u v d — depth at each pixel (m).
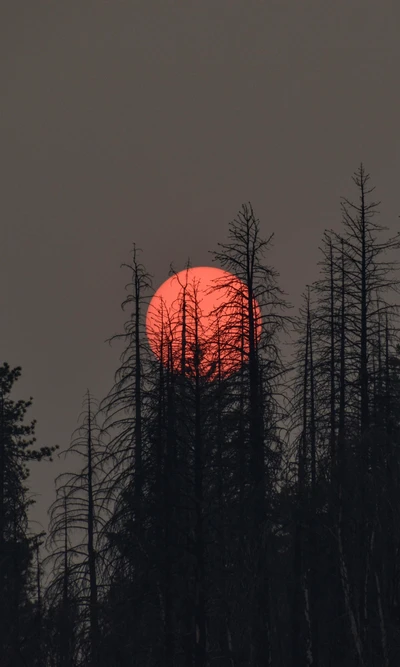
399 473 123.81
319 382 127.50
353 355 125.12
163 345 128.00
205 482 124.75
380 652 124.44
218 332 123.75
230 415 123.56
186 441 121.56
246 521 120.56
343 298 127.75
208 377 122.12
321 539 125.69
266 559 121.00
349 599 121.19
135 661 118.38
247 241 126.88
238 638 128.75
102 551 123.19
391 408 122.94
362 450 120.88
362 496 122.06
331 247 128.50
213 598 118.50
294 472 124.75
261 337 124.00
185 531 121.44
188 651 117.31
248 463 122.44
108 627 121.88
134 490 124.88
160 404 123.88
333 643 129.12
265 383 122.94
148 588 119.62
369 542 124.44
